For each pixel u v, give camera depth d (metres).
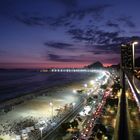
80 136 37.75
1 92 139.62
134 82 36.78
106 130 38.81
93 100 70.94
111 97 64.81
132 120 33.75
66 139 38.91
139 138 25.53
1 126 53.31
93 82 148.62
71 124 43.12
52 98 97.31
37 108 74.62
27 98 98.75
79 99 82.62
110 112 50.59
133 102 42.66
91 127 41.16
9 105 81.88
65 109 62.72
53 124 47.09
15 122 56.84
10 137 44.84
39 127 45.91
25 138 41.06
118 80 118.12
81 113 54.53
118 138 7.78
